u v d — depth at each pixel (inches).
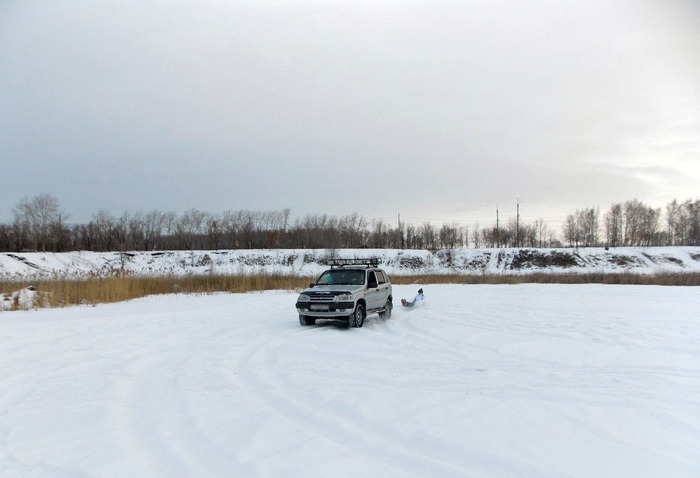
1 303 684.1
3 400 236.2
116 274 956.0
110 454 169.6
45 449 175.2
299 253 2142.0
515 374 274.8
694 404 216.2
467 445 171.3
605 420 195.8
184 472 153.9
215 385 260.7
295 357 330.0
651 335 389.7
